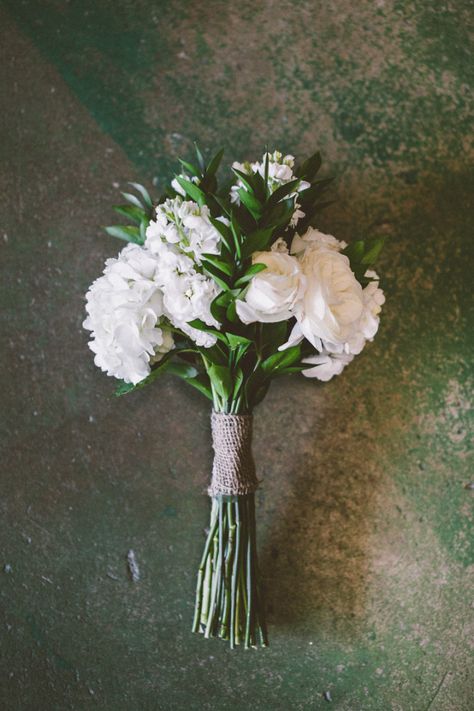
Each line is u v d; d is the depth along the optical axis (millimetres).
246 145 833
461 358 840
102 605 854
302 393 841
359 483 843
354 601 846
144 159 837
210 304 680
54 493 853
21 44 840
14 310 848
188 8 833
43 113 842
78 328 845
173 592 850
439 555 846
